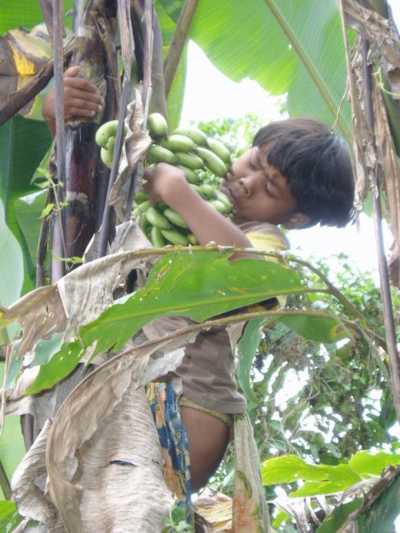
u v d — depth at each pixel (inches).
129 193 98.9
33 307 84.0
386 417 130.0
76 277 84.8
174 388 99.5
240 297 94.7
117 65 112.6
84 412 85.8
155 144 110.7
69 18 157.9
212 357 111.1
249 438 110.7
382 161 89.8
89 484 84.1
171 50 156.1
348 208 127.6
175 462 104.9
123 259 87.5
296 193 123.6
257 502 106.0
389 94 90.9
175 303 92.1
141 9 113.2
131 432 87.8
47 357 86.1
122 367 88.5
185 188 107.0
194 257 89.4
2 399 86.0
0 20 159.0
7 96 120.7
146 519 81.5
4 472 137.8
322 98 161.9
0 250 133.3
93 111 109.7
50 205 102.3
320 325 104.0
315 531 118.7
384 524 101.0
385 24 91.4
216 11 164.9
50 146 142.2
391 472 104.8
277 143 122.9
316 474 125.6
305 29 160.9
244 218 124.3
